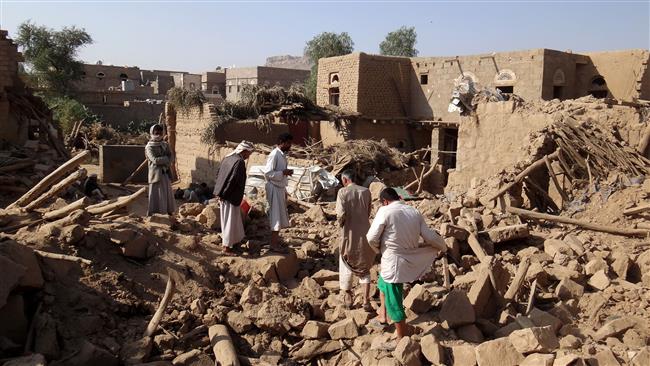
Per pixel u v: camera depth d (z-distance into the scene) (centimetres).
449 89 2848
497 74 2639
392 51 4609
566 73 2556
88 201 773
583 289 692
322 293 672
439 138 2789
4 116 1697
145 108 4359
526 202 1096
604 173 1093
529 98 2508
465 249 818
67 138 3322
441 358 518
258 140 2452
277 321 588
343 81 2941
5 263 499
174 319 579
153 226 717
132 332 550
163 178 862
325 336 588
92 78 5500
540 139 1157
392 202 560
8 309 502
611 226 934
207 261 684
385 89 2936
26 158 1574
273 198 740
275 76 5559
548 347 497
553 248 818
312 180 1483
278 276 695
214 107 2384
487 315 635
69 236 613
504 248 868
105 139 3591
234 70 5756
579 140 1144
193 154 2517
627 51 2464
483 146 1438
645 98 2445
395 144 2956
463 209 980
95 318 539
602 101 1262
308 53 4428
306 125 2883
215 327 571
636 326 590
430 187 1970
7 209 688
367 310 630
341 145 1944
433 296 651
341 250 639
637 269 786
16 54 1783
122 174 2353
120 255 642
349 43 4372
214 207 827
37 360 432
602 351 502
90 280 586
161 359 520
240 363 539
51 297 545
